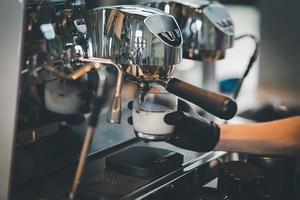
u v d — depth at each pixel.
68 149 0.98
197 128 0.95
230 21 1.14
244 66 2.00
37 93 0.87
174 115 0.86
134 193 0.87
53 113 0.93
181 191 0.95
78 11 0.89
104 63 0.83
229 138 1.04
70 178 0.93
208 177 1.03
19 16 0.78
